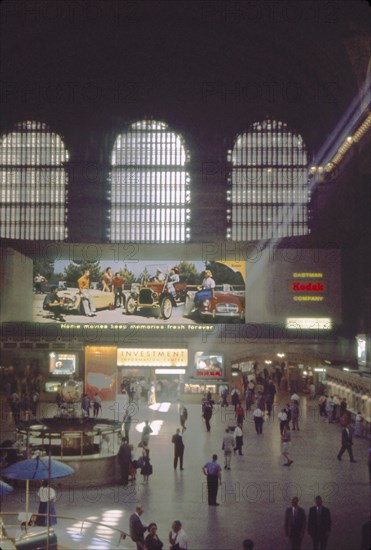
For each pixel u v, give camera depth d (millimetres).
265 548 15438
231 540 16000
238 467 24359
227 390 44125
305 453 27156
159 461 25594
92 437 23250
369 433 30969
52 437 22062
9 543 14922
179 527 13883
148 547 14016
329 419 36344
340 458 25750
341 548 15391
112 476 21906
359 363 45188
